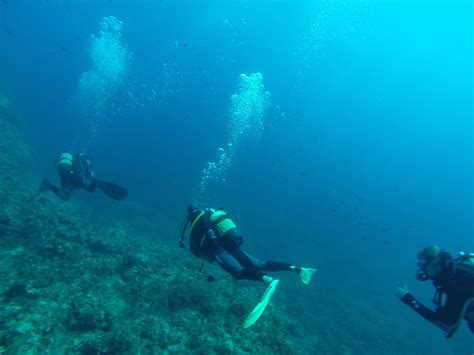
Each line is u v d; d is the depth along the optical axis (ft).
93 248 27.07
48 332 14.66
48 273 19.58
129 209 54.90
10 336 13.73
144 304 20.25
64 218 28.86
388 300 55.26
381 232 140.46
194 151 161.79
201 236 11.75
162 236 46.11
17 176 39.09
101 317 16.30
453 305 9.62
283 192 142.51
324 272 56.95
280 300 37.40
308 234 83.61
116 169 88.17
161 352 15.61
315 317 36.96
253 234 64.95
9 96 72.08
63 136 109.81
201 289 23.03
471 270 9.61
